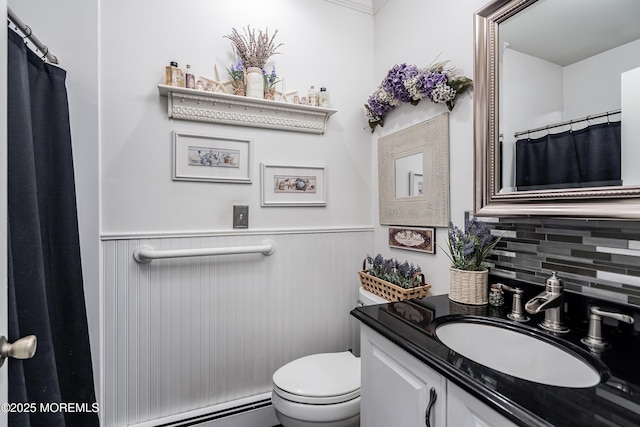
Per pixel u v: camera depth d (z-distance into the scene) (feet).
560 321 2.83
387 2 5.64
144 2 4.44
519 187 3.27
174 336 4.58
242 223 4.97
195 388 4.71
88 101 4.07
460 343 3.05
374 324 3.07
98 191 4.13
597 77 2.68
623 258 2.61
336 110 5.49
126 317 4.30
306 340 5.47
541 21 3.10
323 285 5.59
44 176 3.41
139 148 4.39
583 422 1.61
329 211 5.66
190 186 4.67
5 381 1.80
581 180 2.76
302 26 5.46
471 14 3.98
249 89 4.85
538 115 3.12
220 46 4.87
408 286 4.48
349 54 5.85
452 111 4.24
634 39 2.47
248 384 5.05
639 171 2.40
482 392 1.93
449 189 4.28
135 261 4.35
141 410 4.40
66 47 3.97
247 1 5.06
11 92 2.59
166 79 4.40
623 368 2.15
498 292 3.45
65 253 3.55
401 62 5.25
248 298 5.05
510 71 3.38
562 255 3.07
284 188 5.27
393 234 5.41
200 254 4.55
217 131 4.82
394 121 5.41
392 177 5.40
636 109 2.44
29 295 2.65
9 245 2.22
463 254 3.67
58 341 3.49
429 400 2.43
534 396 1.84
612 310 2.63
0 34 1.84
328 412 3.72
